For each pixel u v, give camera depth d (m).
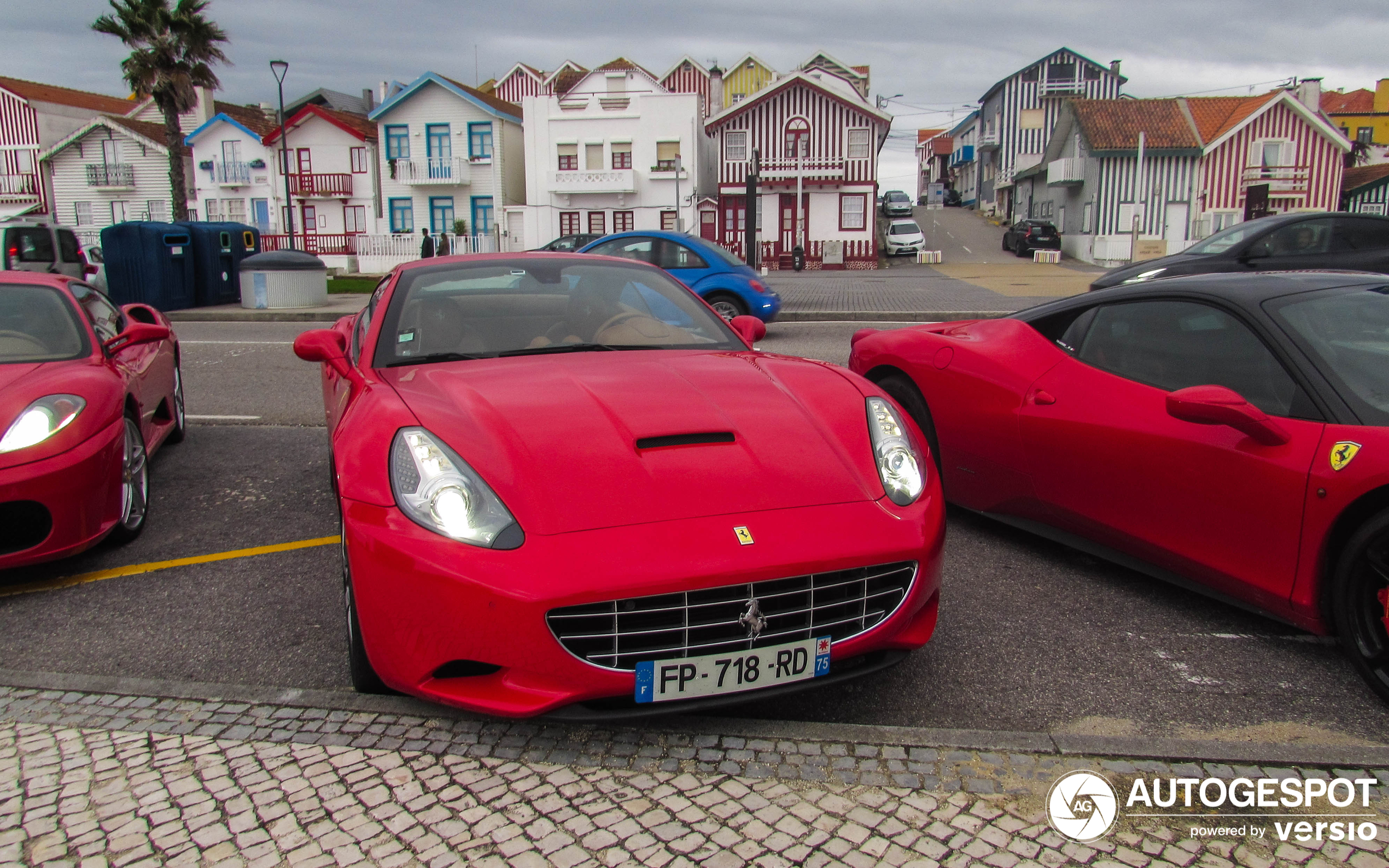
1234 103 37.00
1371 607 2.50
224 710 2.54
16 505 3.38
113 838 1.99
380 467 2.38
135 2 28.28
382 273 37.41
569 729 2.43
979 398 3.88
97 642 3.06
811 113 36.19
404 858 1.91
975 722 2.49
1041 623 3.12
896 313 13.63
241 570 3.72
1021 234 38.53
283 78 29.06
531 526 2.17
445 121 39.16
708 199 37.66
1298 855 1.91
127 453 4.03
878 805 2.09
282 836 1.99
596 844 1.95
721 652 2.19
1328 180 34.84
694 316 3.56
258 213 41.34
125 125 42.12
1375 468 2.44
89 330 4.37
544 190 37.81
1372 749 2.27
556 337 3.27
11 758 2.31
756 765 2.26
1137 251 33.50
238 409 7.25
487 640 2.12
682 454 2.38
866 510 2.34
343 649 2.99
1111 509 3.29
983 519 4.32
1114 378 3.38
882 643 2.37
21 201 43.84
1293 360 2.82
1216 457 2.88
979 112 64.50
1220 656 2.85
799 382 2.89
